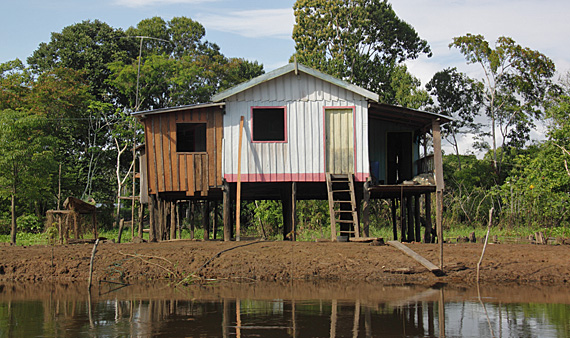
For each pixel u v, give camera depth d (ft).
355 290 42.75
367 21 133.28
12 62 125.18
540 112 127.13
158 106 130.52
